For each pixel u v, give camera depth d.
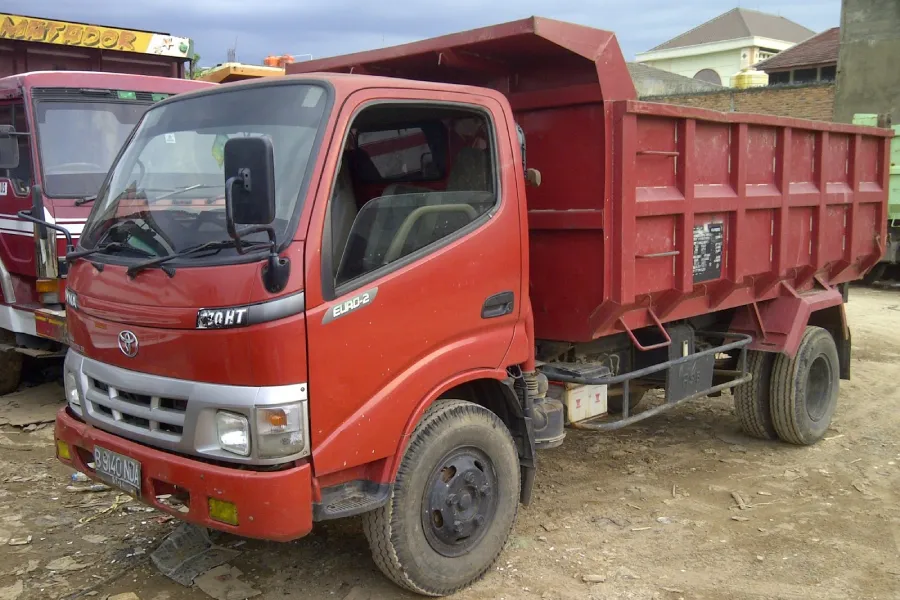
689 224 5.11
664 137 4.89
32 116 7.10
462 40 4.47
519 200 4.30
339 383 3.48
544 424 4.66
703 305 5.72
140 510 5.14
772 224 6.02
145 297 3.55
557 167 4.77
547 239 4.86
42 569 4.36
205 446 3.41
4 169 7.48
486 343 4.14
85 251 3.99
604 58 4.48
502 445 4.25
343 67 5.15
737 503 5.39
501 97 4.30
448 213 3.97
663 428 7.16
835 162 6.72
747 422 6.67
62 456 4.17
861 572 4.42
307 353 3.34
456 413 4.02
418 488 3.85
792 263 6.30
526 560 4.52
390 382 3.71
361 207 3.65
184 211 3.72
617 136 4.52
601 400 5.29
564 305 4.84
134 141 4.30
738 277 5.64
